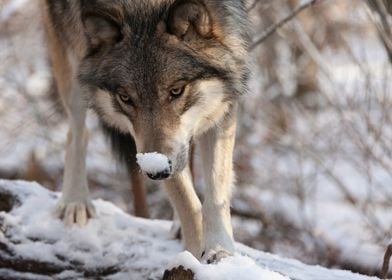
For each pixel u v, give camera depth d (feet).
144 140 28.53
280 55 70.18
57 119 68.28
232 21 31.86
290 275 27.02
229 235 29.43
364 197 57.62
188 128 29.66
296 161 62.23
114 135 36.24
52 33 37.29
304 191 59.93
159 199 60.64
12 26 72.43
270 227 57.77
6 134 67.46
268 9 64.08
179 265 23.62
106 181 63.52
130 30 30.22
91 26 30.86
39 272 31.04
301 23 71.36
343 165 61.62
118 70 29.84
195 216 30.01
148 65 29.37
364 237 54.90
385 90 58.65
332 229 56.18
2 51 72.38
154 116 29.04
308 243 55.62
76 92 35.35
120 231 32.14
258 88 67.05
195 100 29.84
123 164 37.55
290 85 69.51
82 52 34.24
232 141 31.19
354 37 72.43
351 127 60.23
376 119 60.70
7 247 31.50
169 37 29.78
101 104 31.78
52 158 65.62
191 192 30.09
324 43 72.54
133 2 30.71
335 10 72.84
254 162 62.18
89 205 33.65
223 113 31.01
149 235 32.27
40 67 71.87
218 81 30.42
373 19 41.34
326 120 65.36
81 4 33.58
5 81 71.61
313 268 29.14
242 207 59.31
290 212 58.39
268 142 63.72
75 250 31.22
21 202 34.32
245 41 33.04
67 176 34.27
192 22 30.01
